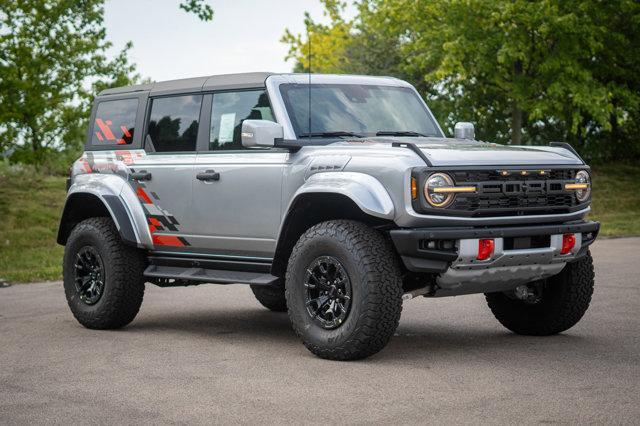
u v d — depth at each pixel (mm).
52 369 6250
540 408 4922
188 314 9125
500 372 5898
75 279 8250
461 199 6164
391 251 6289
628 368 5980
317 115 7199
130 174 8109
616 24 26969
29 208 21094
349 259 6188
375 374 5891
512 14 23578
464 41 23797
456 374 5852
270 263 7160
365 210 6125
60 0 22531
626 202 24297
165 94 8102
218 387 5598
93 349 7043
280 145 6797
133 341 7426
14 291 10938
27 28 22250
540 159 6590
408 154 6199
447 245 6121
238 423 4746
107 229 8086
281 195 6898
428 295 6605
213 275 7535
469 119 28578
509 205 6379
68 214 8641
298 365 6258
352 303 6199
